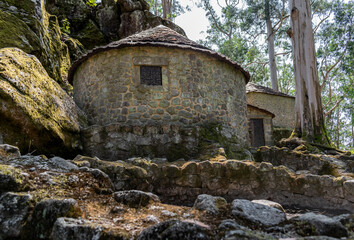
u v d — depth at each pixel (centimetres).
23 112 450
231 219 257
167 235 211
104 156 608
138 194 316
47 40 987
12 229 240
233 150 749
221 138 731
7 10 840
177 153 655
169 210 300
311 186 493
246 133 918
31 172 319
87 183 332
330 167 715
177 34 876
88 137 613
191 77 771
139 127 646
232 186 497
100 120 751
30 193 278
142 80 742
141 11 1816
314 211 461
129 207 302
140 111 723
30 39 831
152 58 750
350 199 467
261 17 2455
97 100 769
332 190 484
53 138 515
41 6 1066
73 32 1700
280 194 500
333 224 225
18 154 365
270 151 812
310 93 1138
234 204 278
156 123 723
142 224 257
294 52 1205
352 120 2752
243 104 924
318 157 747
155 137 651
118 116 724
